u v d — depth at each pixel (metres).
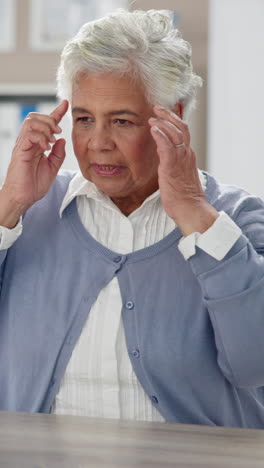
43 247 1.65
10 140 7.07
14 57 7.04
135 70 1.49
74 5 6.93
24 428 1.15
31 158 1.59
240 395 1.63
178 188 1.49
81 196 1.69
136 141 1.51
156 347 1.54
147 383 1.53
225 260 1.46
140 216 1.64
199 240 1.46
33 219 1.70
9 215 1.60
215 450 1.05
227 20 5.70
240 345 1.48
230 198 1.68
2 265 1.67
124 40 1.47
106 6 6.91
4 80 7.08
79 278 1.61
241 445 1.08
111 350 1.54
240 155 5.73
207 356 1.55
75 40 1.51
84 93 1.50
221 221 1.47
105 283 1.58
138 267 1.59
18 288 1.64
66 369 1.57
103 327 1.56
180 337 1.54
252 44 5.68
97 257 1.61
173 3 6.77
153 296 1.57
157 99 1.52
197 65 6.84
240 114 5.73
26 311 1.61
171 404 1.55
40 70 7.02
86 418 1.23
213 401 1.57
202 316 1.55
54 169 1.63
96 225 1.65
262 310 1.47
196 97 1.65
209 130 5.79
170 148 1.47
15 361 1.60
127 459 1.00
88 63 1.47
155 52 1.51
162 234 1.63
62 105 1.58
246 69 5.70
